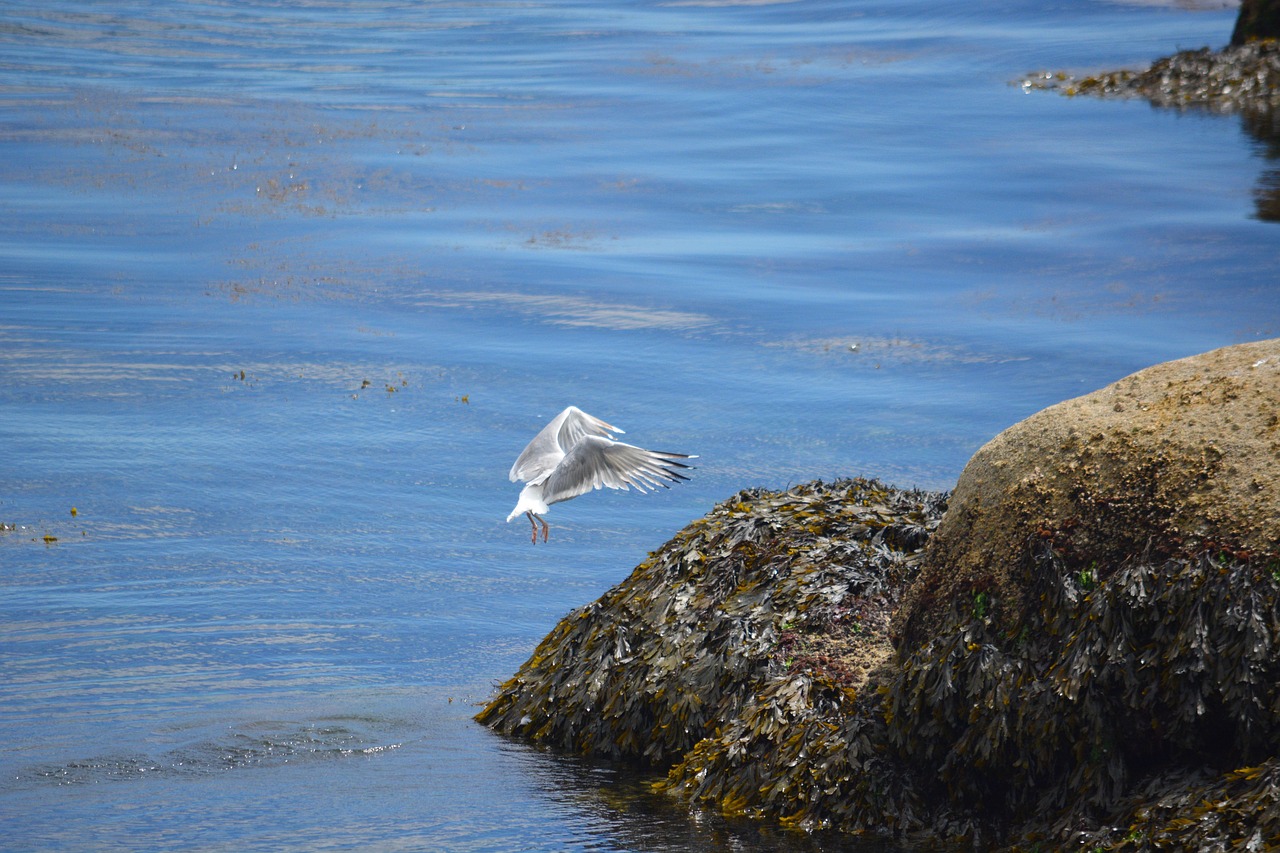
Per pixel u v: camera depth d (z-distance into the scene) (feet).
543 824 29.50
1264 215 109.50
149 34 247.91
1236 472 26.89
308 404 70.38
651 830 29.19
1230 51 179.52
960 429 65.46
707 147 148.15
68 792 31.12
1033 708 27.45
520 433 66.59
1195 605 26.02
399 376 75.10
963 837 28.12
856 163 138.41
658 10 286.87
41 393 70.90
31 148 142.92
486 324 85.46
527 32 255.91
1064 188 123.75
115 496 57.11
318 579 48.78
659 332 83.41
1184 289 89.71
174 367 76.07
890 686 29.76
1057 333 81.00
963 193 123.54
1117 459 28.37
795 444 63.93
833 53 215.10
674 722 33.32
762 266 99.60
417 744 34.88
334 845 28.25
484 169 136.87
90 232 109.70
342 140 151.33
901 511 37.29
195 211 118.21
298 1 310.65
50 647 41.60
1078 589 27.89
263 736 34.96
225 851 27.96
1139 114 160.25
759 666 32.86
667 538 53.93
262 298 91.35
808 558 35.04
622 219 116.06
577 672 35.81
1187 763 26.14
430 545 52.75
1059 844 26.35
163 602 46.03
